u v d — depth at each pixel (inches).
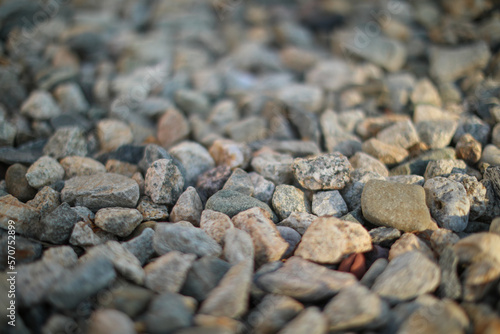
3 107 13.1
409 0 18.2
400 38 16.4
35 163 10.9
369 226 10.4
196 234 9.6
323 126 12.7
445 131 11.7
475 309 8.7
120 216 10.0
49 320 8.4
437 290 9.0
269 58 15.9
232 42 17.6
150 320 8.4
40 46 15.7
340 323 8.4
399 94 13.7
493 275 8.9
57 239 9.8
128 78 14.6
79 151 11.9
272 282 9.0
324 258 9.5
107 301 8.6
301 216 10.3
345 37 16.3
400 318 8.6
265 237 9.7
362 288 8.7
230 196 10.5
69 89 13.6
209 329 8.2
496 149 11.2
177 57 15.8
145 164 11.3
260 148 12.3
